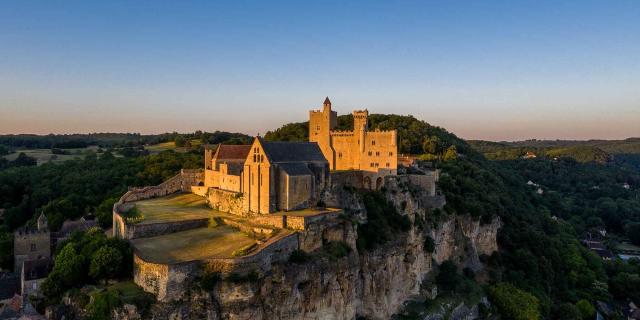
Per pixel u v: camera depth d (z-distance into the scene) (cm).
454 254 14238
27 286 9731
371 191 12275
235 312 7356
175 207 12244
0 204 16825
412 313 11338
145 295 7238
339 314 9219
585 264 17512
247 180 10581
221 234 9319
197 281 7350
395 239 11325
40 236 11938
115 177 18050
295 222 9025
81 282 8194
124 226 9288
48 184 17812
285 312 8125
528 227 17288
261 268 7700
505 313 12950
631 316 14938
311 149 11400
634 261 19562
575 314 13988
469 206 15062
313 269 8681
